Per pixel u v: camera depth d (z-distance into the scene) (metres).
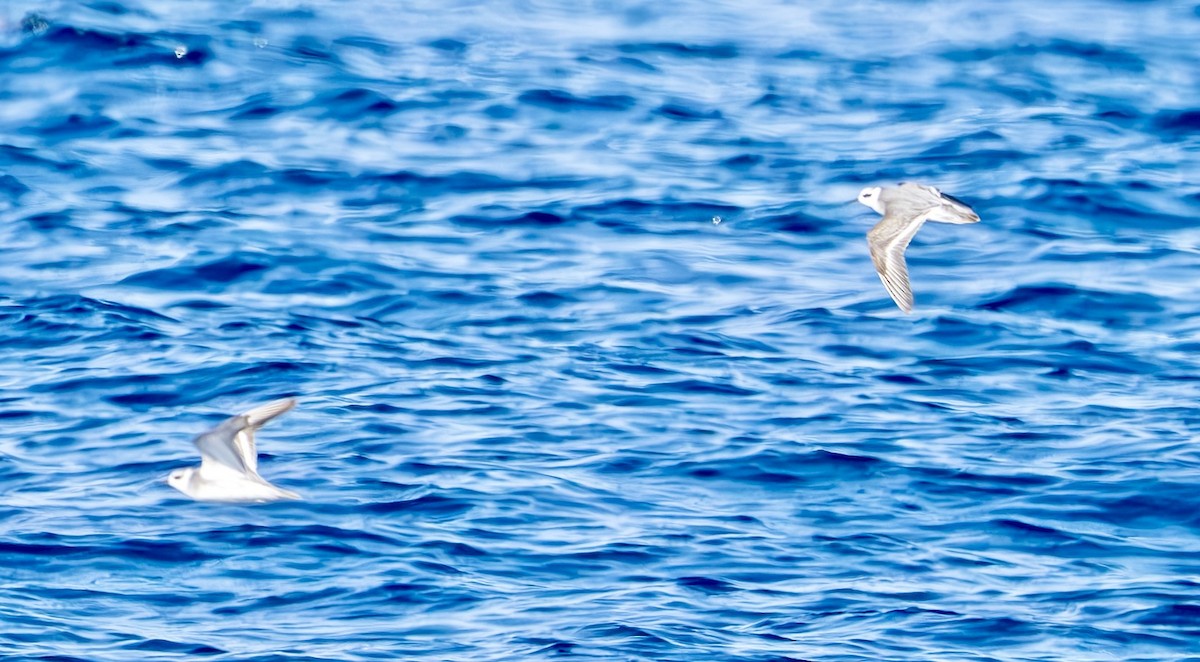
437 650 38.78
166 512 45.41
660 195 73.50
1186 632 40.16
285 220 70.38
